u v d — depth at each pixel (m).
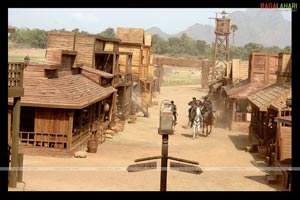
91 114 27.20
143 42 51.31
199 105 31.39
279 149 17.59
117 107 39.25
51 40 34.97
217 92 49.59
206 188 15.81
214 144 28.09
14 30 15.12
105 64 39.41
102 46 38.38
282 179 17.02
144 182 16.33
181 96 71.00
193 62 93.12
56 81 23.83
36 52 116.75
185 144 27.86
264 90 30.75
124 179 16.66
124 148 25.44
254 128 29.94
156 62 93.38
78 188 14.36
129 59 41.59
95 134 27.05
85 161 20.22
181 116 45.19
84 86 27.16
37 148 21.23
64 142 21.39
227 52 73.75
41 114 21.48
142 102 44.72
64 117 21.39
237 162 21.97
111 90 32.50
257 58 35.22
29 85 22.50
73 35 34.69
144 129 34.75
